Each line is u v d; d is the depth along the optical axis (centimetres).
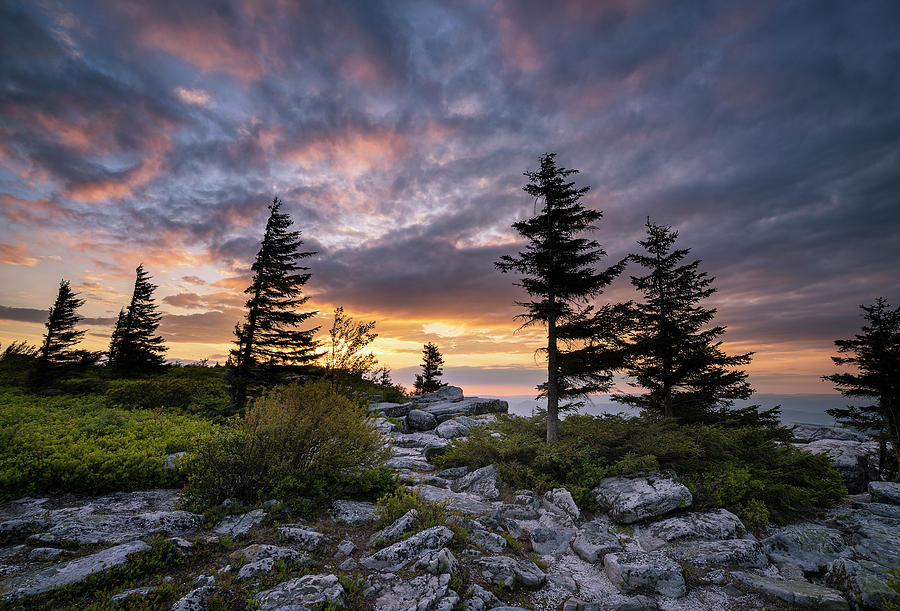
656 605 580
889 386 2281
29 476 760
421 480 1028
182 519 644
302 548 602
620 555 688
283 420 845
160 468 860
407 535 651
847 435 2755
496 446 1219
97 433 1089
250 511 704
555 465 1121
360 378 1562
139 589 461
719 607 581
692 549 731
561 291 1434
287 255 2375
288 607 443
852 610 551
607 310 1347
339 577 530
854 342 2480
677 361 1886
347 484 866
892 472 2170
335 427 869
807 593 582
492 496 1012
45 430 1043
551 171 1509
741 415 1827
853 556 730
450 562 569
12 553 526
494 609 496
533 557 695
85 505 720
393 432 1745
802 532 809
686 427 1266
